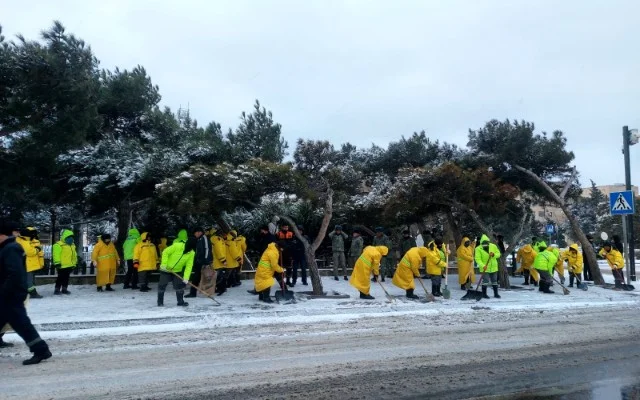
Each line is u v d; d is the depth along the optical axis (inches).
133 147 634.8
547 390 234.2
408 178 641.0
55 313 428.1
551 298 568.7
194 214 589.3
